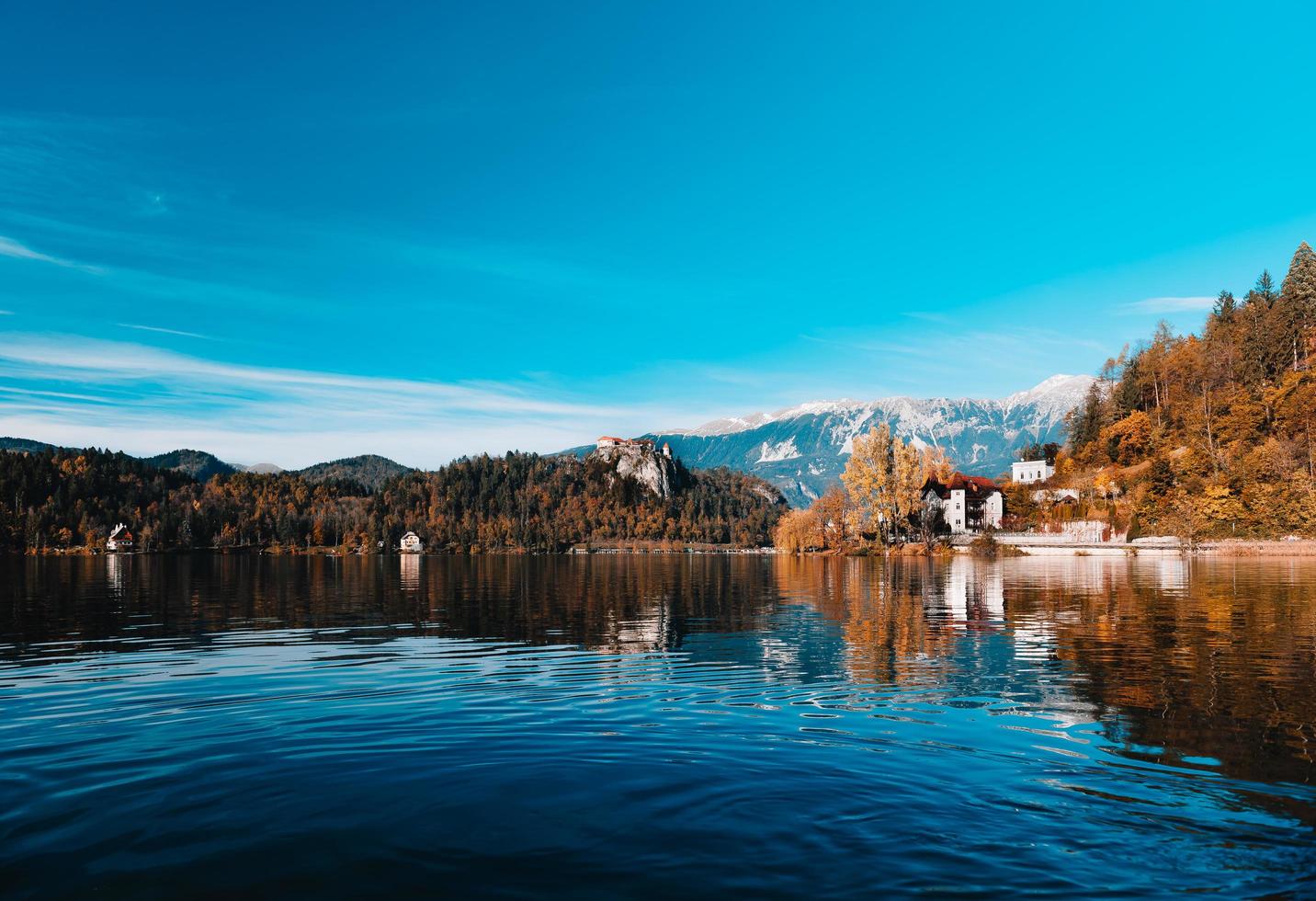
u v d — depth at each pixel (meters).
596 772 14.53
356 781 14.06
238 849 11.13
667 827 11.91
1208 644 29.53
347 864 10.63
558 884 10.03
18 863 10.63
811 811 12.51
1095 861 10.59
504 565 155.25
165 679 24.25
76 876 10.25
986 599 50.56
